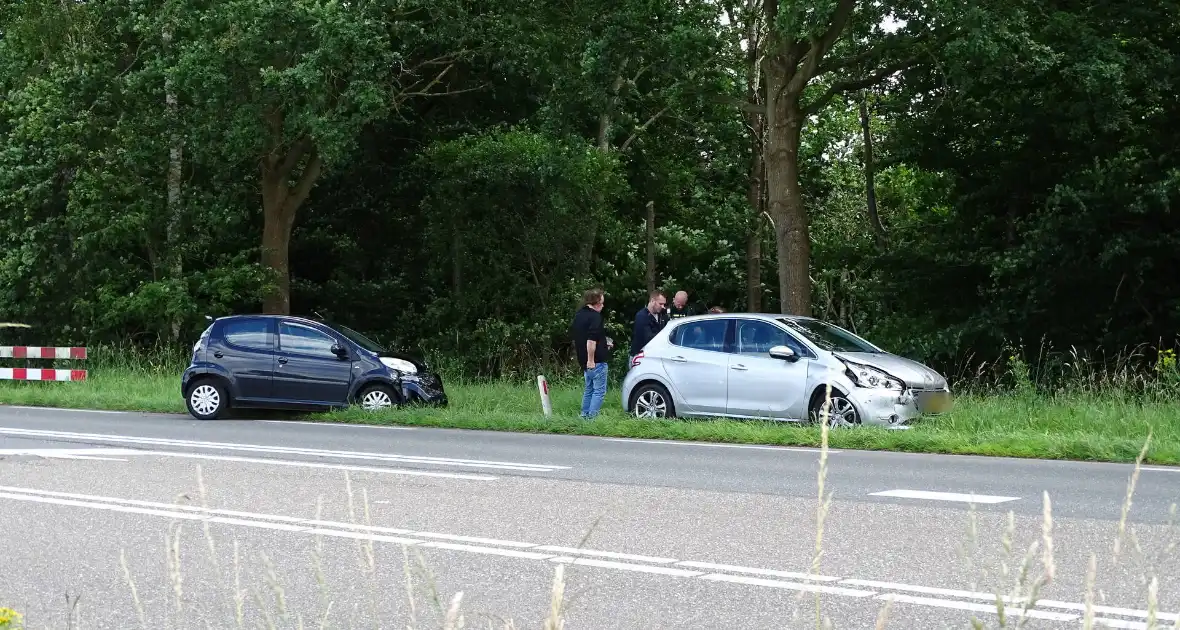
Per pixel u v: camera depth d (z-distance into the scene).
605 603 6.07
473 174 35.38
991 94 29.41
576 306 35.88
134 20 30.56
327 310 39.25
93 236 32.22
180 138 32.19
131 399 21.28
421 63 32.81
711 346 16.61
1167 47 27.33
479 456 12.70
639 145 40.66
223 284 32.50
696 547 7.48
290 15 27.55
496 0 30.92
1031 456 12.62
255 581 6.62
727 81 26.67
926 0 23.44
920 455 12.82
